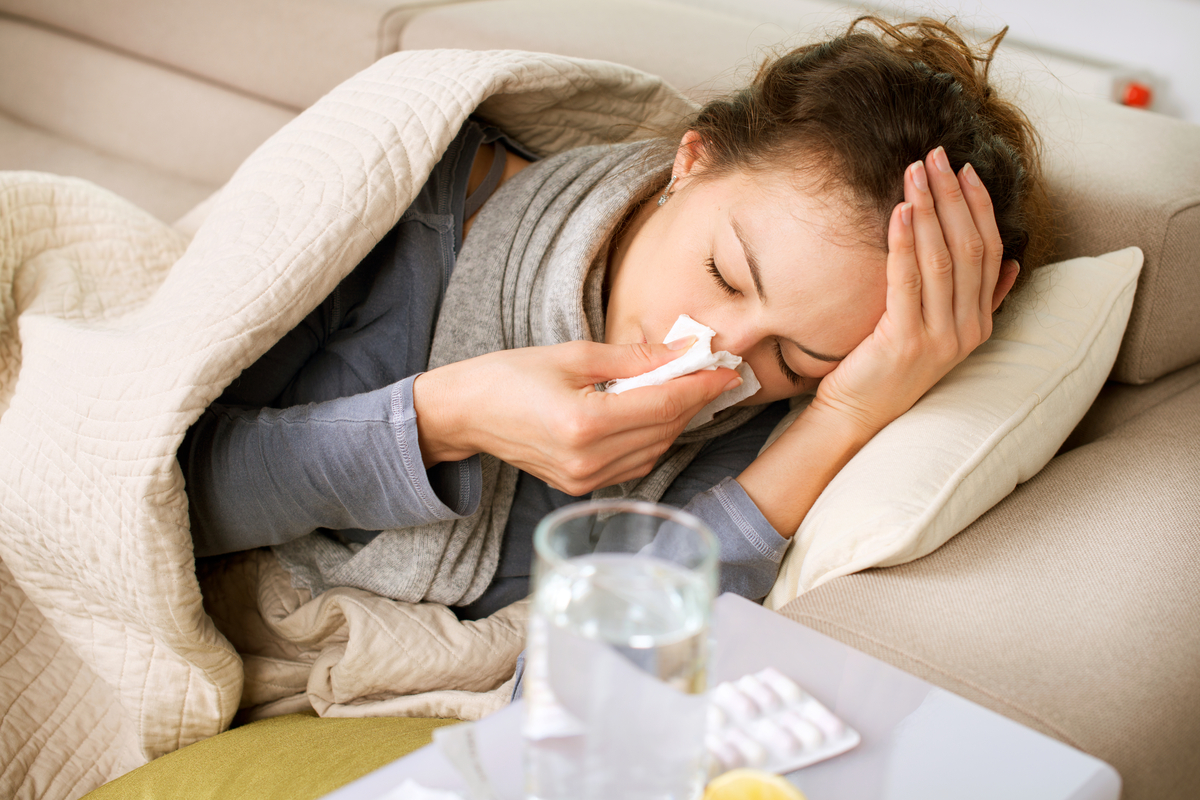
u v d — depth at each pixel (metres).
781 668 0.45
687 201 0.75
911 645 0.52
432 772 0.37
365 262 0.91
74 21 1.71
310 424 0.73
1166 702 0.49
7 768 0.79
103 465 0.71
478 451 0.74
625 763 0.32
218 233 0.82
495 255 0.87
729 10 1.93
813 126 0.70
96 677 0.86
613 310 0.81
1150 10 1.93
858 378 0.73
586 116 1.06
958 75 0.81
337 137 0.84
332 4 1.40
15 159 1.75
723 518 0.75
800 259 0.68
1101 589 0.58
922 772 0.39
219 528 0.79
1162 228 0.85
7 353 0.93
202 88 1.64
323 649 0.87
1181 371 0.93
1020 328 0.80
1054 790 0.38
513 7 1.42
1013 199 0.76
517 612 0.86
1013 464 0.69
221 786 0.64
